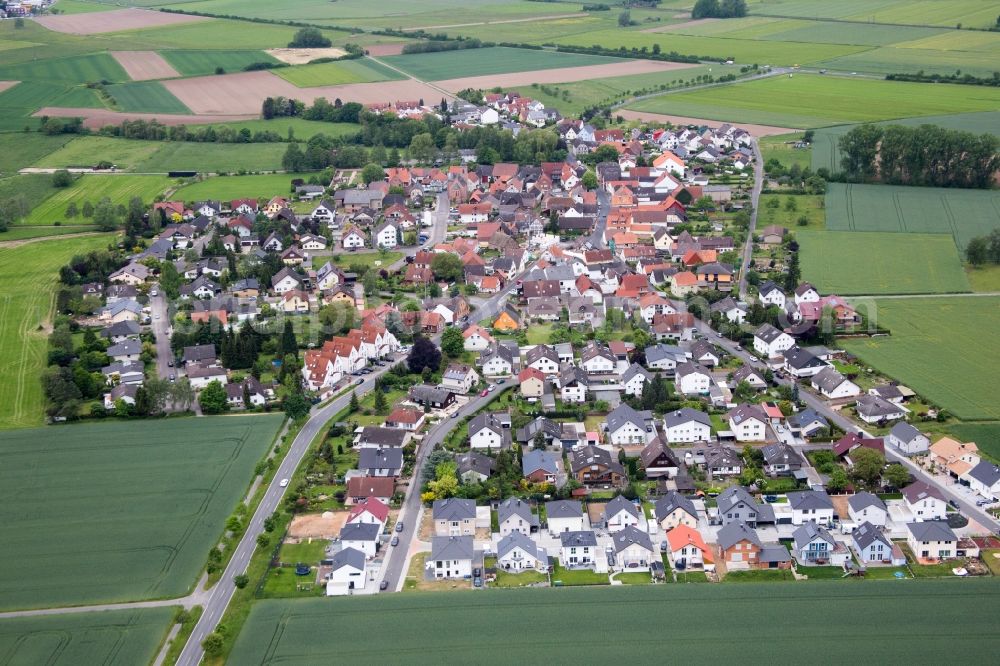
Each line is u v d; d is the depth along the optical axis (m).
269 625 170.88
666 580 181.88
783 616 170.12
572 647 164.12
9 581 184.50
